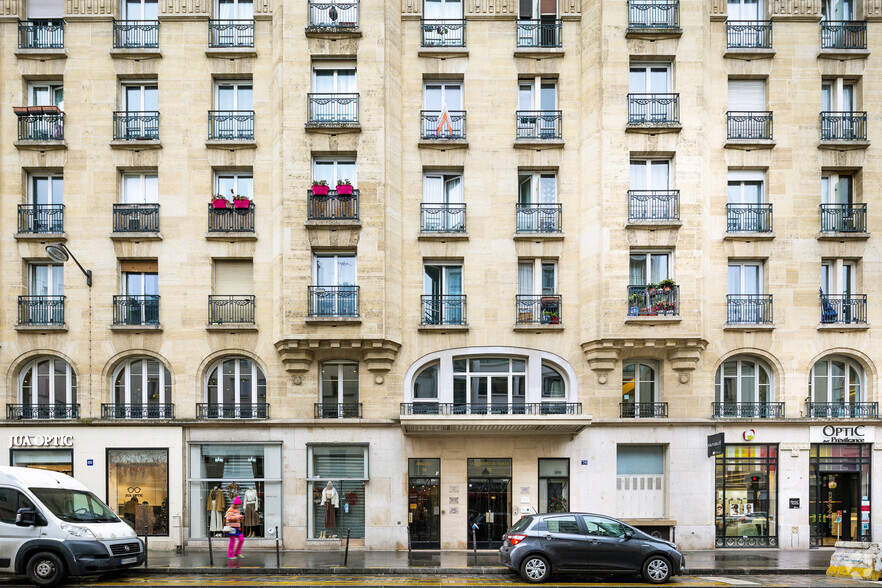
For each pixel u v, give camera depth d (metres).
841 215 20.69
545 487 20.03
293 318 19.50
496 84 20.81
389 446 19.89
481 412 20.31
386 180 19.94
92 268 20.38
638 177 20.34
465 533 19.69
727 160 20.66
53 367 20.52
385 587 14.00
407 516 19.72
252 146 20.62
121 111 20.81
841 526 20.08
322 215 19.77
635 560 14.75
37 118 20.62
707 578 15.77
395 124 20.41
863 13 20.89
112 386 20.47
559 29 20.97
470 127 20.73
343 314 19.62
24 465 19.84
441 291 20.81
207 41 20.77
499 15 20.86
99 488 19.66
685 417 19.98
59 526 14.23
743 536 20.05
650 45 20.11
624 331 19.45
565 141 20.70
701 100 19.97
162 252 20.44
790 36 20.84
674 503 19.72
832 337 20.38
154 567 16.05
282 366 20.20
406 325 20.38
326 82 20.44
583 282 20.28
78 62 20.67
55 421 19.73
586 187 20.34
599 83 20.06
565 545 14.73
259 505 19.88
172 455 19.72
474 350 20.34
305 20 20.14
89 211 20.47
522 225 20.69
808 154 20.67
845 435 20.05
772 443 20.20
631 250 19.97
